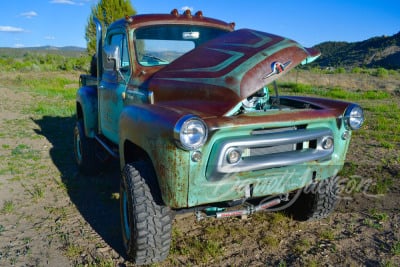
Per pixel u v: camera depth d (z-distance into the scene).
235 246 4.00
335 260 3.68
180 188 3.06
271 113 3.32
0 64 37.53
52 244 4.16
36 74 29.62
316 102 4.17
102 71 5.46
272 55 3.43
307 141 3.56
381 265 3.55
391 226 4.37
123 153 3.93
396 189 5.52
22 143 8.66
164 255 3.51
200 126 2.93
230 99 3.25
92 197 5.48
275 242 4.00
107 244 4.13
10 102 15.14
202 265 3.65
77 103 6.55
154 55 4.62
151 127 3.23
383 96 20.45
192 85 3.56
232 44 3.78
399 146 8.20
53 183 6.06
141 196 3.38
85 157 6.20
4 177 6.31
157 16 4.81
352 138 8.98
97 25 5.45
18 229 4.51
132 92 4.31
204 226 4.47
